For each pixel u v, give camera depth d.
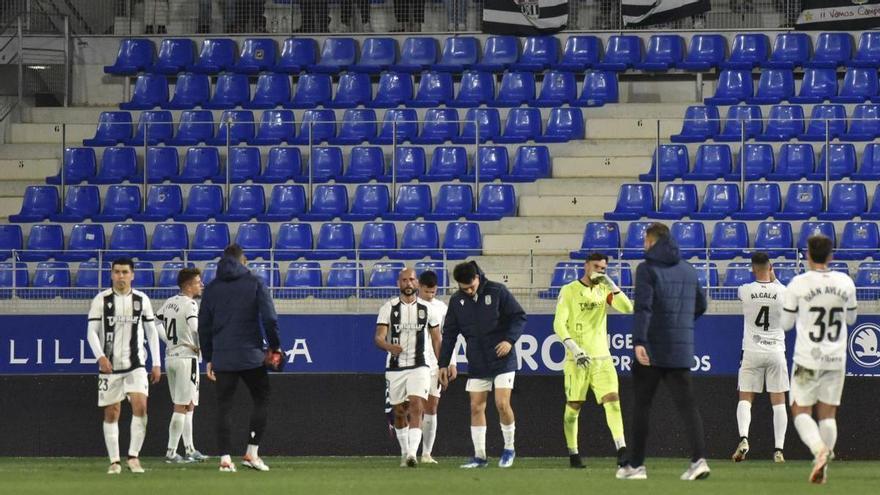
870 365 60.91
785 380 51.09
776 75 89.44
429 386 47.75
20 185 85.88
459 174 83.62
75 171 86.44
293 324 64.19
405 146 84.88
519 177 82.44
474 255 75.81
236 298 43.22
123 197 83.81
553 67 91.62
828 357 36.91
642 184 79.94
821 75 89.00
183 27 97.94
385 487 35.66
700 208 79.88
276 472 43.38
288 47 95.38
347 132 88.06
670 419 55.56
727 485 36.06
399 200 81.69
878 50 90.62
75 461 53.56
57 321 64.25
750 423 55.31
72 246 79.69
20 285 78.38
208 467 48.50
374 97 93.31
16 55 93.94
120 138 88.44
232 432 57.53
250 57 95.12
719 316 61.50
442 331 48.38
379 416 57.53
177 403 52.38
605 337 46.81
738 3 94.69
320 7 96.88
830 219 77.62
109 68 94.38
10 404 58.12
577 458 47.56
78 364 64.25
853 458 54.22
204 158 86.06
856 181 80.06
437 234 78.12
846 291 36.94
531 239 77.38
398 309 47.56
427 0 96.75
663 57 92.44
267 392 44.53
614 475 41.09
